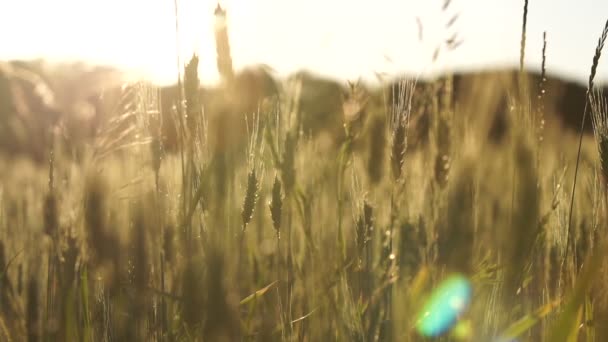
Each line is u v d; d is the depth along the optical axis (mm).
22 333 1146
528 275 1142
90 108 1095
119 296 1093
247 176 1064
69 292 1096
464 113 1130
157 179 1056
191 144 1014
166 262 1019
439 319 1091
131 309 1104
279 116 1162
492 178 1089
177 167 1078
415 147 1184
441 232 1097
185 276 810
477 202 1099
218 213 960
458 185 1091
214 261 816
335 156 1206
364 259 1193
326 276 1177
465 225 1063
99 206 1061
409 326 1108
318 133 1210
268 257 1189
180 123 1016
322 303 1181
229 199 981
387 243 1160
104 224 1064
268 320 1098
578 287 958
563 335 967
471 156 1111
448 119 1137
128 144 1067
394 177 1154
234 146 986
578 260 1068
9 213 1300
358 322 1154
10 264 1185
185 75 1006
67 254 1083
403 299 1159
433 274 1099
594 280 985
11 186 1319
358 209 1199
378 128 1205
